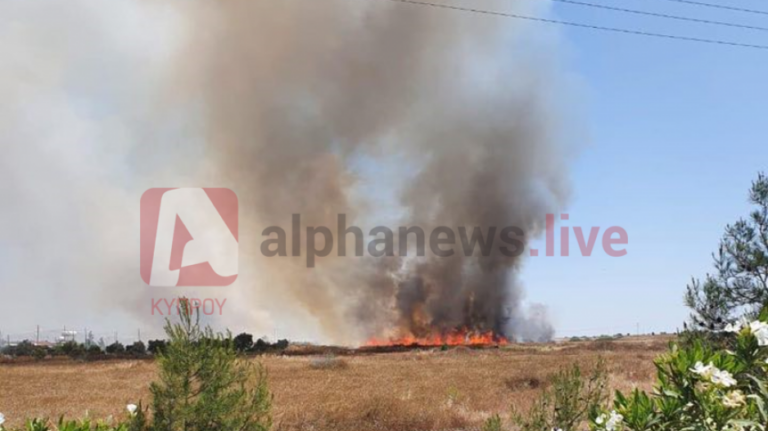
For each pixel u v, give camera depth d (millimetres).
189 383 6801
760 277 10070
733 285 10047
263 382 7613
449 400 16312
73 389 25062
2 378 31266
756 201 10633
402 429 12898
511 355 48156
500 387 21359
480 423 12961
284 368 33938
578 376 8156
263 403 7414
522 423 8828
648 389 15844
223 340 7152
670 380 2402
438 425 13086
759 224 10461
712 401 2197
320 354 58906
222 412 6742
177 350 6816
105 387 25938
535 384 21922
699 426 2225
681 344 9133
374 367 34531
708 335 9219
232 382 7125
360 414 14039
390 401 15180
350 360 43219
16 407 18312
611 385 16547
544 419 8148
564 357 40000
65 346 63406
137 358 55625
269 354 55469
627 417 2418
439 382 24109
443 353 53938
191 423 6699
